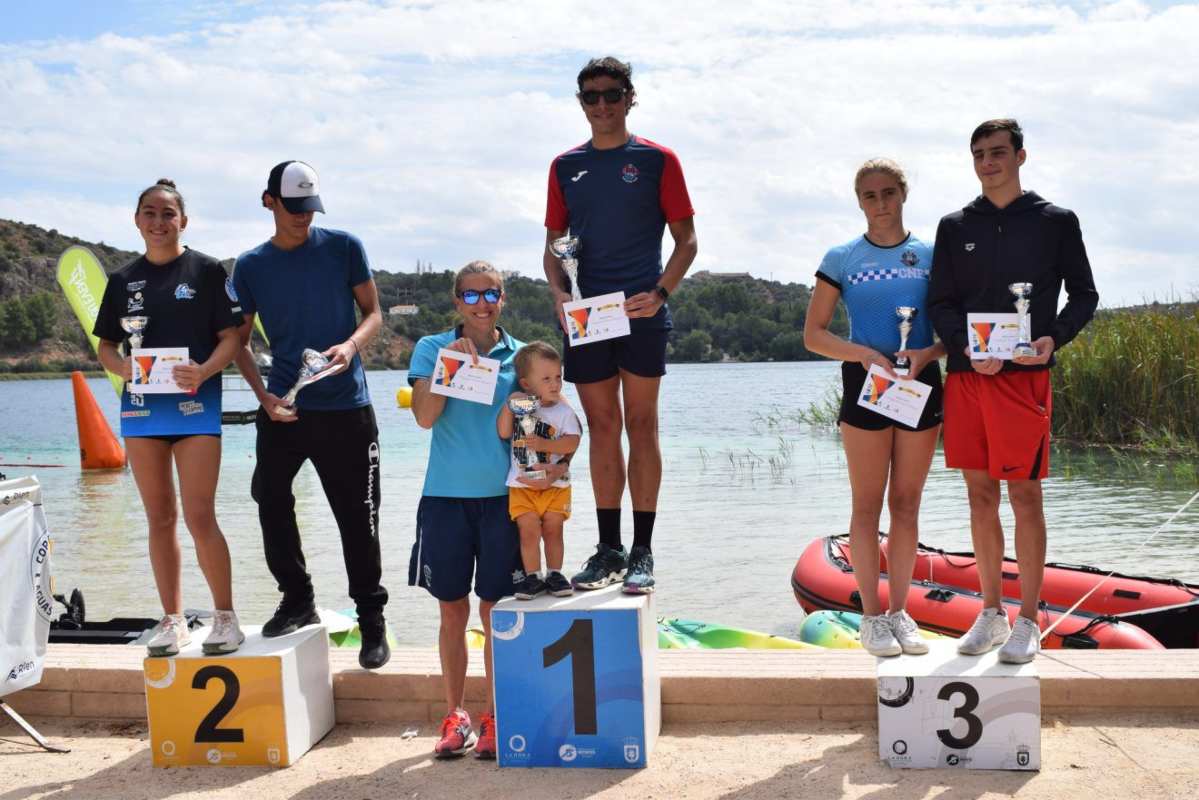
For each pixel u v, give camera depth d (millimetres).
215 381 4223
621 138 4355
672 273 4309
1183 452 15766
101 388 76625
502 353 4137
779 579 8961
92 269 14250
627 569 4230
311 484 15977
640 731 3807
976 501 4109
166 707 4016
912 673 3766
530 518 3961
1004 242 3980
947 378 4105
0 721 4555
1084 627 6129
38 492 4492
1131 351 16906
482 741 3996
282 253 4328
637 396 4324
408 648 4809
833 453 18953
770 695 4230
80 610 6289
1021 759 3674
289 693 4012
